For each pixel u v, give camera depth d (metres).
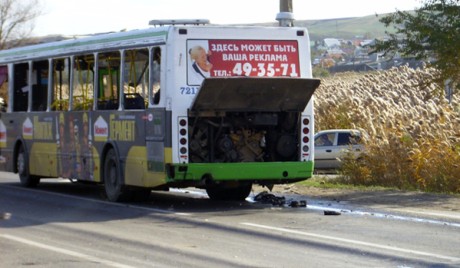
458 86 21.75
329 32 185.12
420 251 11.77
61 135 20.73
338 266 10.70
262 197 18.59
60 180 25.41
